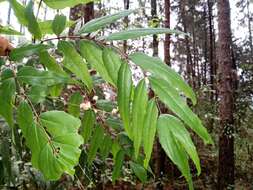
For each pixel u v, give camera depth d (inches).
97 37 12.8
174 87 11.1
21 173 32.4
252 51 329.4
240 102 168.6
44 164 11.0
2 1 15.5
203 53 415.5
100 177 42.0
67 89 18.8
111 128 18.7
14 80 11.8
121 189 101.3
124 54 11.9
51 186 32.2
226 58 137.3
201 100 165.8
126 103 11.5
